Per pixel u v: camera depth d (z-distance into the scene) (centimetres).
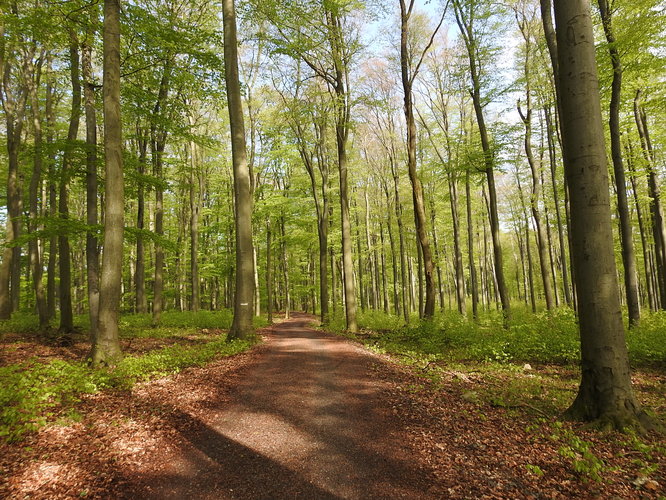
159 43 1245
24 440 462
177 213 3369
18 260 2222
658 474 375
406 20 1399
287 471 415
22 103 1672
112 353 894
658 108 1326
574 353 943
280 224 2886
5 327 1447
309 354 1095
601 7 1072
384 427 528
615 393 494
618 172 1176
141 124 1722
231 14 1308
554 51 1043
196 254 2358
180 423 552
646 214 2220
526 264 4731
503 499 344
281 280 4184
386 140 2338
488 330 1319
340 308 2777
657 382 746
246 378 811
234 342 1222
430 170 2136
